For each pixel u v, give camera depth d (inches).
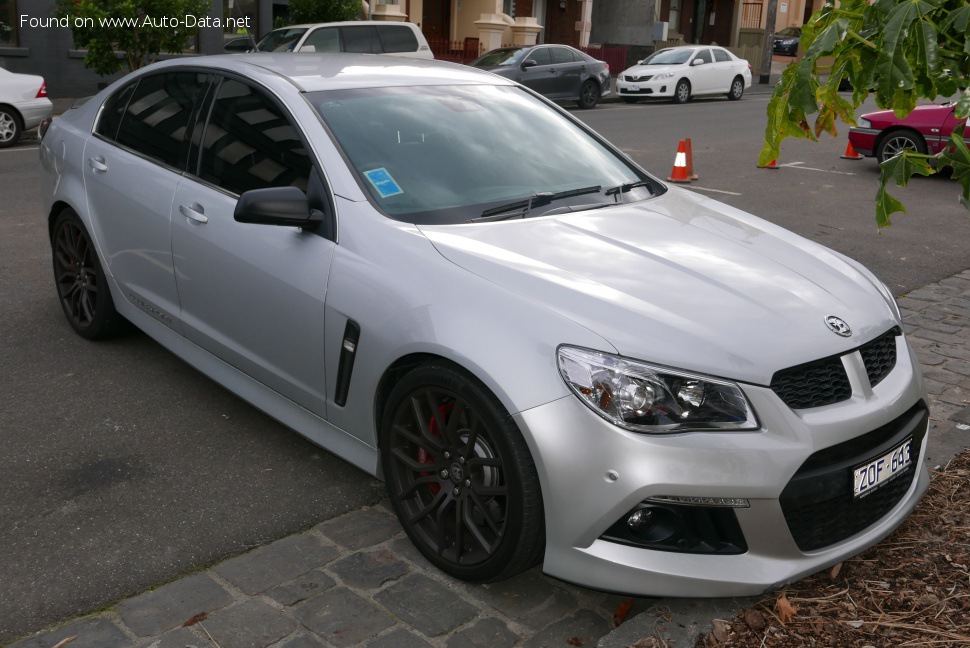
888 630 113.5
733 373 108.7
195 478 152.3
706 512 107.4
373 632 114.4
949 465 153.9
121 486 148.9
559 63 886.4
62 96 743.7
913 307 255.1
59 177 206.7
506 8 1268.5
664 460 105.3
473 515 122.1
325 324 137.4
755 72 1545.3
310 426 149.2
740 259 134.3
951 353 216.7
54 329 217.5
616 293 118.5
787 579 110.4
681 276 125.3
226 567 127.5
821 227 366.3
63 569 126.2
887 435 120.6
